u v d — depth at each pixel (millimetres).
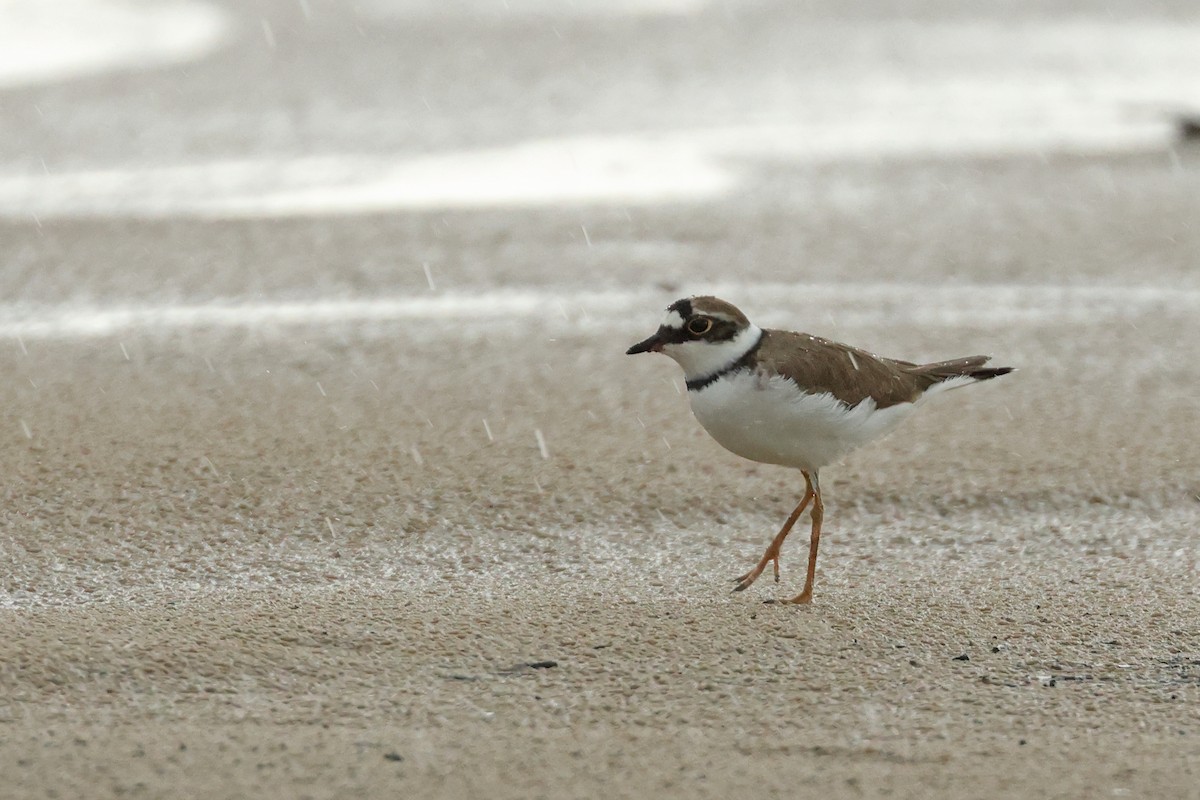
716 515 11336
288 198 22359
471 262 18844
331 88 31422
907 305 16969
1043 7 43312
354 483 11727
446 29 38969
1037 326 16141
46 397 13523
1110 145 26188
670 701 7988
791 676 8367
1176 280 18062
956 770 7141
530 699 7984
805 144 26359
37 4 39844
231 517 11031
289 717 7656
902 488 11742
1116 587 9891
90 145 25984
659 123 28156
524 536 10883
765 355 8992
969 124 28094
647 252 19375
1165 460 12219
